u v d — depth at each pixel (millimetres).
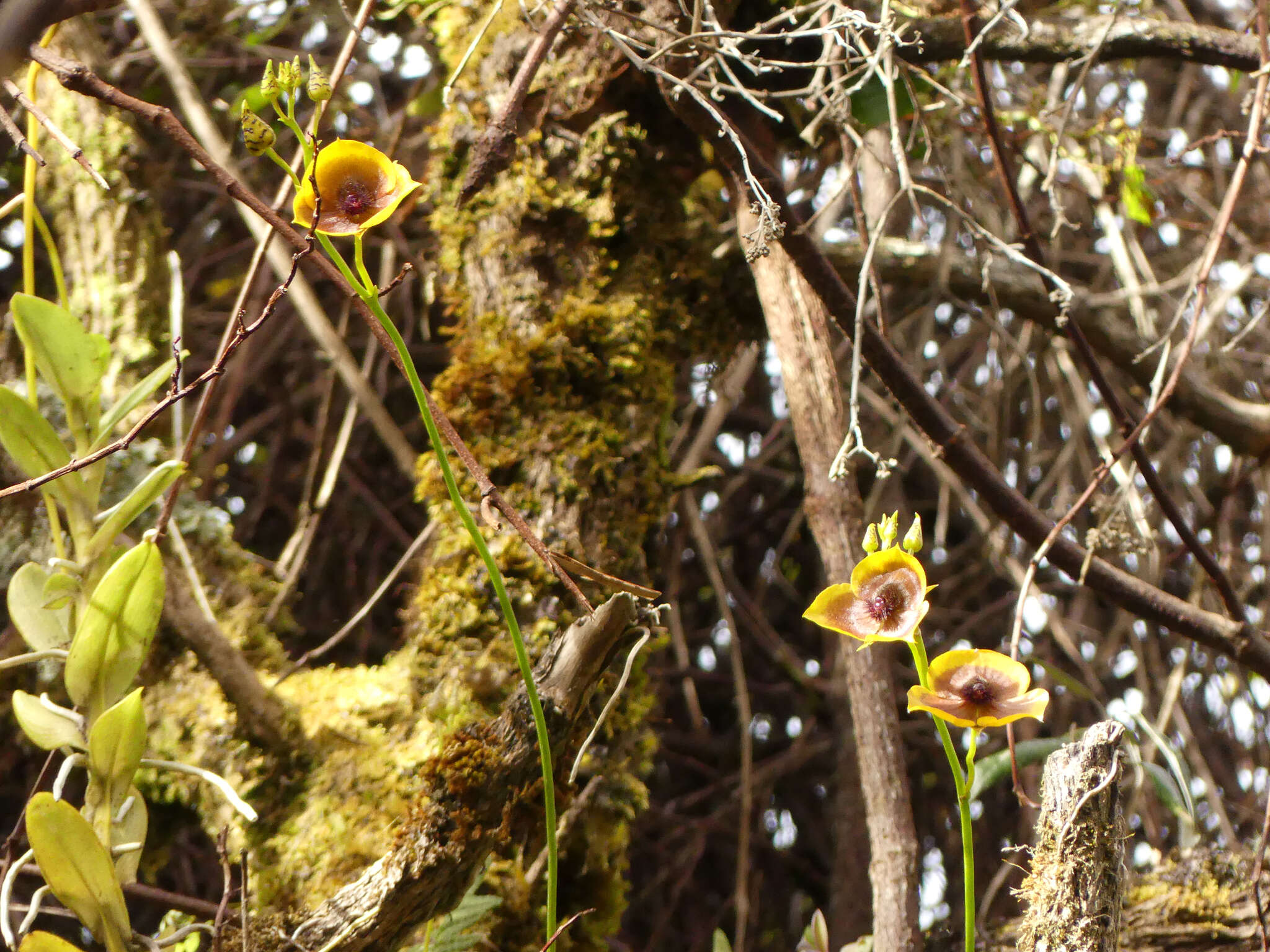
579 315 1094
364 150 862
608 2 1039
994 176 1609
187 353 944
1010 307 1460
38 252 1606
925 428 1081
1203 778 1592
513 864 1027
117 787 941
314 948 928
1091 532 1093
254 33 1495
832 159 1561
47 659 1031
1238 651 1105
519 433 1081
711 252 1159
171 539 1097
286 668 1111
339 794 1036
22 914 1323
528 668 897
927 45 1146
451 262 1124
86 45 1210
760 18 1120
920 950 1021
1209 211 1757
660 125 1124
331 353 1215
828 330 1117
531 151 1110
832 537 1088
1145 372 1478
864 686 1063
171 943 940
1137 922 1071
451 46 1136
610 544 1073
